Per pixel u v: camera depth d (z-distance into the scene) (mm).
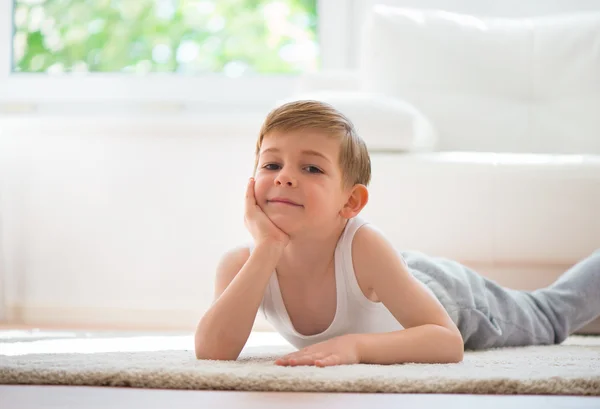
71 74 3002
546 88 2559
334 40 3023
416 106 2545
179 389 924
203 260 2230
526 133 2537
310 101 1244
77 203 2303
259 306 1268
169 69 3025
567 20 2627
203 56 3029
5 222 2332
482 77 2574
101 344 1487
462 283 1529
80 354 1188
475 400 862
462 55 2582
